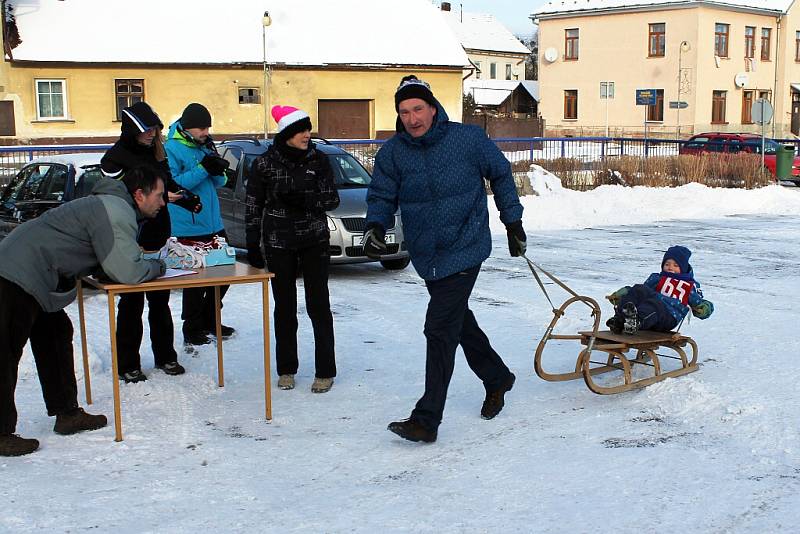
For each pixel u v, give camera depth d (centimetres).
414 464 480
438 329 506
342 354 729
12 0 3525
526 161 2139
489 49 7762
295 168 612
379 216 521
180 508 424
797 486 436
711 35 4884
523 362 694
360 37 3922
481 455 491
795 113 5422
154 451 506
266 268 632
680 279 624
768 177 2262
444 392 506
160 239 640
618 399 587
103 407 588
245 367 691
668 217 1881
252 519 410
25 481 459
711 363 670
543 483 447
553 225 1750
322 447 510
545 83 5472
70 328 537
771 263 1205
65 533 395
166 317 663
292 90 3719
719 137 3169
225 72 3612
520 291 1005
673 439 507
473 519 405
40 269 484
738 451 486
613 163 2195
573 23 5303
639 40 5041
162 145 629
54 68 3366
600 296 966
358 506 424
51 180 1023
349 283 1088
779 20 5250
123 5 3666
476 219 509
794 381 614
